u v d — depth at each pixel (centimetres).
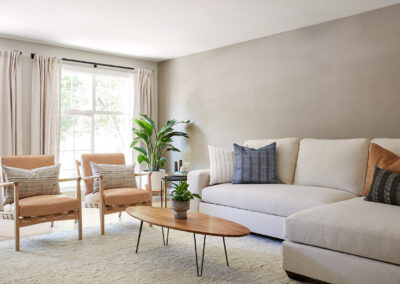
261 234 344
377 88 355
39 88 491
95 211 459
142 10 369
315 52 403
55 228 370
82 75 550
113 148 584
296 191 317
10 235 342
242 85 480
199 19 393
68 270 247
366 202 263
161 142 542
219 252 287
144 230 359
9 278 233
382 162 295
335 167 337
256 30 430
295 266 228
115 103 585
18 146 472
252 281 228
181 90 574
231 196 348
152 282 226
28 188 319
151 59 600
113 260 267
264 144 406
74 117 542
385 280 190
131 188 374
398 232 189
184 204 260
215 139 519
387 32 349
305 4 346
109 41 488
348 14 372
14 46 479
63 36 466
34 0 344
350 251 205
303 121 414
